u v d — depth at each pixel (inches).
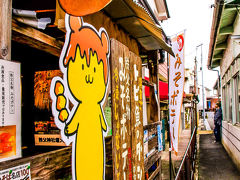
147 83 176.2
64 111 71.4
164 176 304.0
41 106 101.3
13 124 63.0
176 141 196.1
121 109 114.6
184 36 196.2
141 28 138.7
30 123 102.2
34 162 68.8
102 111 97.7
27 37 70.8
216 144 574.6
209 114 1878.7
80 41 83.0
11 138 62.6
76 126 77.4
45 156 73.6
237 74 344.2
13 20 65.8
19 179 63.0
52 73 101.7
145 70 313.6
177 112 198.1
